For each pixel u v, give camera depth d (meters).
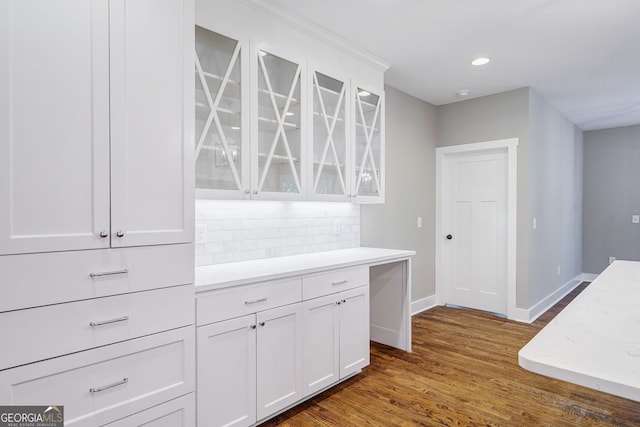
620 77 3.58
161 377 1.52
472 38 2.75
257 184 2.17
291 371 2.10
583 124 5.53
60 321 1.27
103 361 1.36
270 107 2.28
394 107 3.88
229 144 2.07
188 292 1.61
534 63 3.23
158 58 1.51
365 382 2.54
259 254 2.59
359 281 2.58
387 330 3.23
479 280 4.26
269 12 2.25
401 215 3.98
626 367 0.81
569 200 5.32
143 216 1.47
